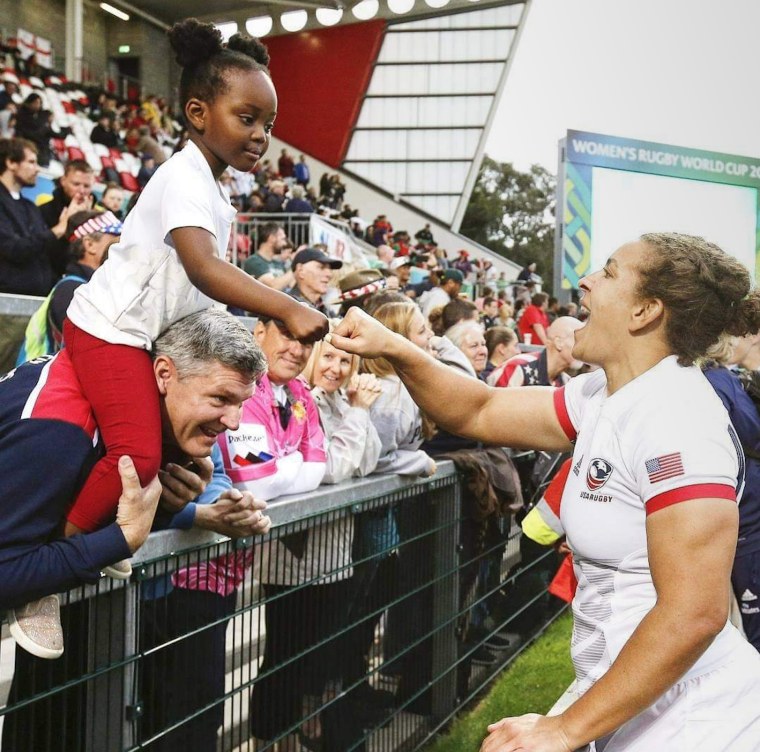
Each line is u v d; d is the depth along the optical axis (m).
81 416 1.35
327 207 21.97
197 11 25.89
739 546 2.46
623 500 1.43
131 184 15.24
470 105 27.09
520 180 43.66
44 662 1.53
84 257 3.38
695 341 1.49
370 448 2.52
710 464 1.33
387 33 27.03
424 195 27.59
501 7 26.53
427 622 2.87
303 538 2.08
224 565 1.80
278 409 2.26
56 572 1.25
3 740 1.56
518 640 4.02
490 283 21.95
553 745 1.30
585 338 1.57
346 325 1.74
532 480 3.93
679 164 13.92
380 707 2.53
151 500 1.37
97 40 24.52
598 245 13.52
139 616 1.54
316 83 27.42
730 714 1.41
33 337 3.02
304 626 2.10
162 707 1.65
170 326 1.52
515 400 1.76
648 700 1.29
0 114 13.01
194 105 1.62
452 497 3.03
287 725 2.03
